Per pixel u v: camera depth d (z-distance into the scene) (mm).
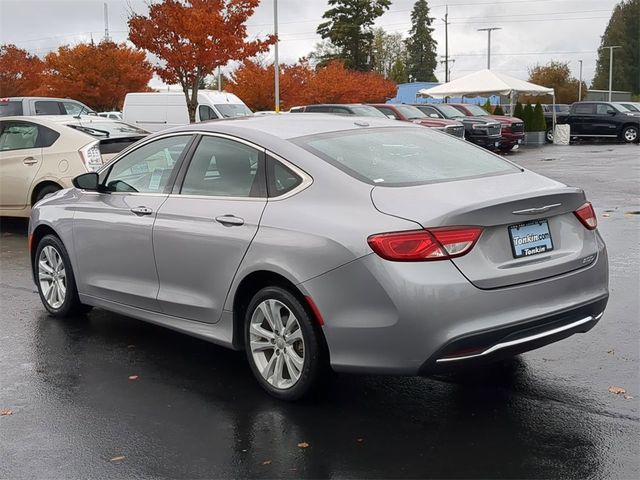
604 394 4590
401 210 4059
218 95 24844
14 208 10945
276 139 4793
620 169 18750
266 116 5570
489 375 4961
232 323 4812
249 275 4598
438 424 4254
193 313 5078
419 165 4656
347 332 4094
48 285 6660
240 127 5086
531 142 31594
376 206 4141
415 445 4000
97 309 6930
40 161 10594
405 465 3785
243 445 4059
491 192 4227
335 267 4102
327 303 4156
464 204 4012
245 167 4863
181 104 24406
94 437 4207
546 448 3918
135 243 5449
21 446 4113
